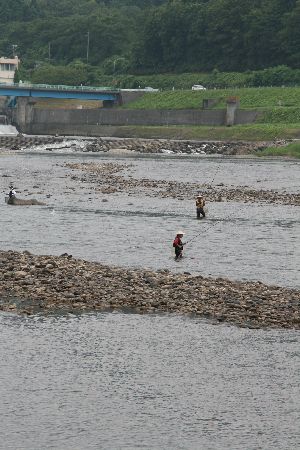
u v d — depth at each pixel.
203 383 102.25
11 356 108.69
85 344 114.12
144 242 197.88
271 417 94.06
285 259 180.62
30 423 91.12
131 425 91.44
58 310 129.38
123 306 132.00
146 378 103.31
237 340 117.06
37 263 158.38
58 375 103.31
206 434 89.88
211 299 136.12
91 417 92.94
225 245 196.62
